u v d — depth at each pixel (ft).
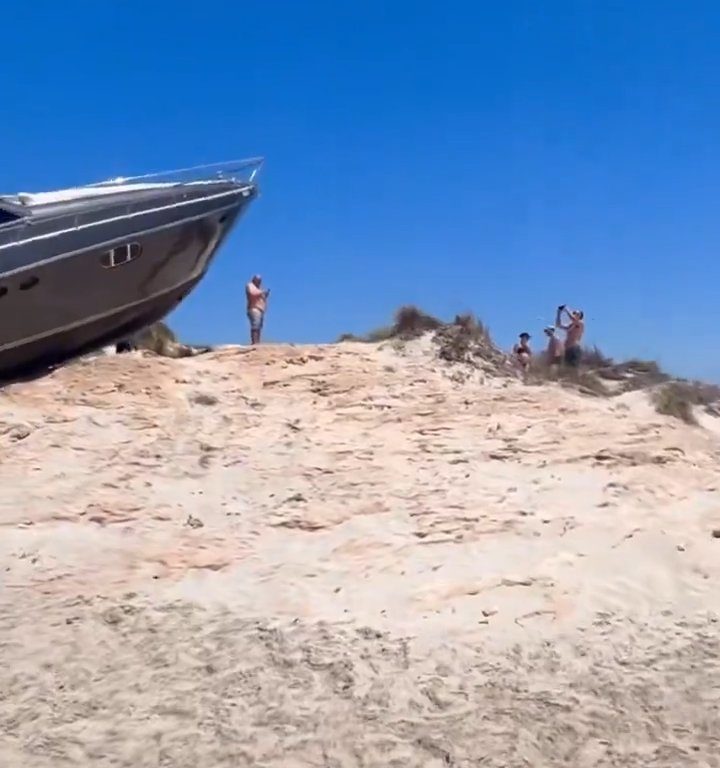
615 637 30.96
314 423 52.01
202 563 36.99
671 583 35.01
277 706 26.99
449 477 45.44
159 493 43.65
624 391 65.51
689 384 67.15
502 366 65.41
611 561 36.68
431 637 30.83
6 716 26.86
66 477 44.34
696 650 30.09
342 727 26.00
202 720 26.48
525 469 46.60
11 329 33.83
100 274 34.58
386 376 59.11
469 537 38.93
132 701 27.45
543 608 32.81
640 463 47.55
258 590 34.60
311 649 29.86
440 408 54.39
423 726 26.02
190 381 55.47
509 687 27.91
